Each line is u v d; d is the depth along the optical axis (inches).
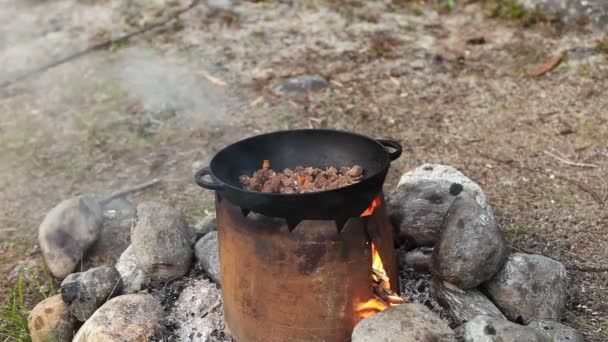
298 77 140.9
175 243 82.1
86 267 95.6
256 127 126.4
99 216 99.7
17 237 104.0
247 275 69.7
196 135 125.6
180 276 83.1
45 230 94.9
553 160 111.7
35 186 115.3
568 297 83.4
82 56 160.6
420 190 83.7
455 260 73.9
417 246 83.6
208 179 111.5
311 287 68.1
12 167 120.8
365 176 73.7
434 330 67.2
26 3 195.6
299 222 66.8
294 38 162.2
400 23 167.6
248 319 71.3
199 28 170.9
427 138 120.3
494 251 74.1
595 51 144.9
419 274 81.9
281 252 67.6
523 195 103.7
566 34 154.2
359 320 70.1
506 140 118.2
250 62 151.7
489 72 140.9
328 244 67.2
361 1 182.5
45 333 81.0
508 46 151.7
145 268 81.5
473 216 74.8
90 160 121.0
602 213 98.3
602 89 130.6
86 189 113.6
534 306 75.9
